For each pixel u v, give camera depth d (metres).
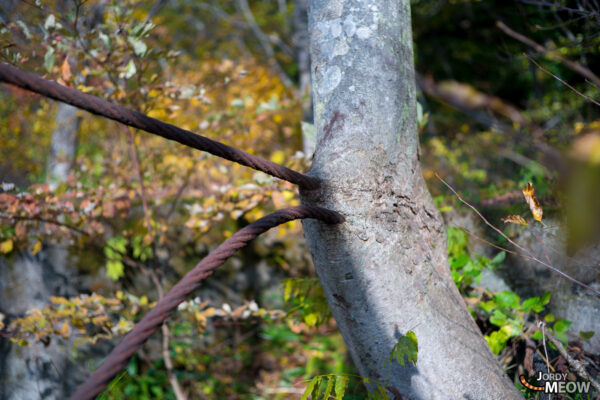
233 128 2.72
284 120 4.02
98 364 2.79
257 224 1.09
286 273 3.59
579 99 3.05
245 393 3.07
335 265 1.29
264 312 2.39
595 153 0.45
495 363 1.36
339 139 1.31
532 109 3.58
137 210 2.94
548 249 1.93
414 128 1.41
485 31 5.02
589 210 0.45
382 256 1.28
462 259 1.95
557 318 1.89
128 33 2.06
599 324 1.75
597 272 1.79
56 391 2.65
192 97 2.26
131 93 2.17
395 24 1.36
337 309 1.35
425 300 1.31
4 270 2.64
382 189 1.30
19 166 3.53
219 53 8.73
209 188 3.02
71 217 2.45
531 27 3.53
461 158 4.32
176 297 0.95
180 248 3.01
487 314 1.97
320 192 1.29
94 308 2.54
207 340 3.24
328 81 1.35
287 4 10.04
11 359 2.65
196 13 9.55
